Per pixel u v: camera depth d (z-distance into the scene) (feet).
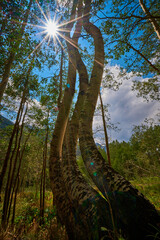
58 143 8.95
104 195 4.89
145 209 3.99
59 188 7.23
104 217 4.42
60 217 6.61
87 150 6.18
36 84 20.83
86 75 10.63
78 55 11.45
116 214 4.23
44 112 25.05
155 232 3.51
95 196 5.11
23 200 30.42
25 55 17.99
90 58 22.49
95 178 5.29
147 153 25.27
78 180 5.94
